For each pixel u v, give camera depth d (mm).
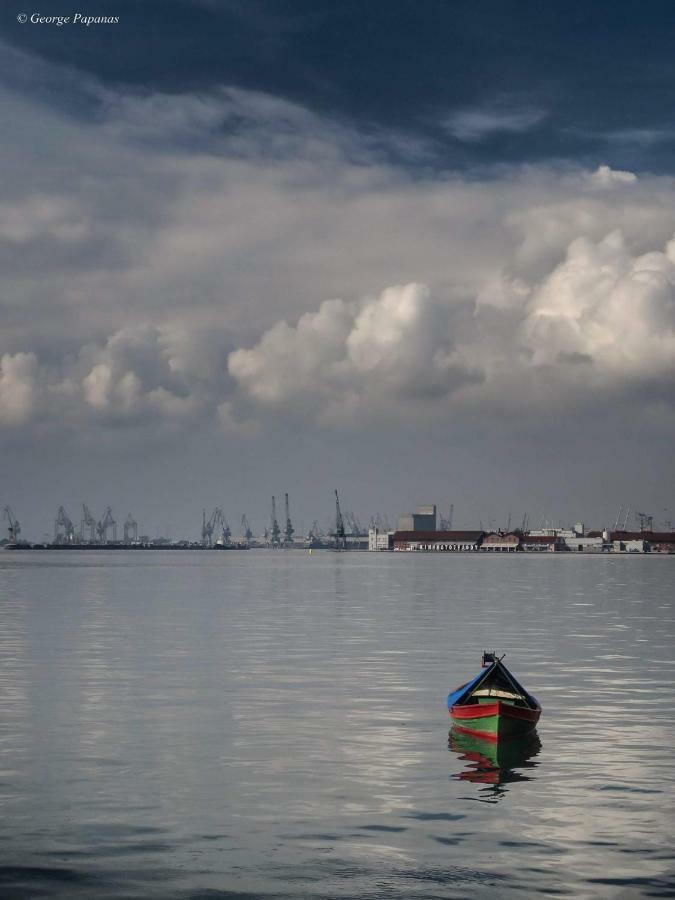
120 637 67938
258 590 138250
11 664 53219
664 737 34750
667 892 20516
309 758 31500
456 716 36344
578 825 24656
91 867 21828
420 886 20828
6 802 26531
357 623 81188
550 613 95000
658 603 112312
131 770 29906
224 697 42625
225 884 20906
